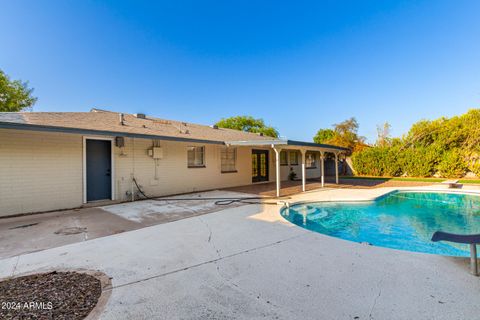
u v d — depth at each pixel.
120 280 2.84
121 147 8.52
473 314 2.10
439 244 5.08
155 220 5.82
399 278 2.79
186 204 7.90
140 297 2.47
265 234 4.64
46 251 3.81
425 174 16.80
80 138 7.62
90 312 2.20
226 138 11.55
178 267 3.20
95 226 5.30
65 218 6.07
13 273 3.03
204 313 2.20
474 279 2.74
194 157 11.10
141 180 9.07
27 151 6.62
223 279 2.86
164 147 9.78
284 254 3.61
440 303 2.28
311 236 4.51
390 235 5.77
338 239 4.33
